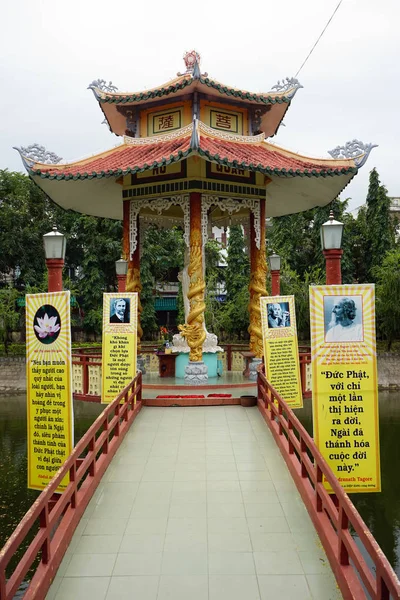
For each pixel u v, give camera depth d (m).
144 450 9.80
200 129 14.36
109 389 12.06
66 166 14.35
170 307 45.41
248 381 15.18
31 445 8.57
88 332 41.44
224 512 7.26
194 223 13.95
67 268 41.16
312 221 40.94
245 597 5.31
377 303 33.09
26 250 37.25
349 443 7.18
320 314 7.30
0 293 34.34
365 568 4.84
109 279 39.06
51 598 5.32
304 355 14.84
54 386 8.49
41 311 8.60
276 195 16.77
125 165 13.28
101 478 8.47
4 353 35.22
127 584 5.55
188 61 15.37
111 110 16.12
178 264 38.28
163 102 15.15
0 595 4.24
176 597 5.32
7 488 17.17
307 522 6.95
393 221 42.84
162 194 14.39
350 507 5.11
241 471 8.74
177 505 7.50
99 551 6.24
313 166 14.17
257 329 15.82
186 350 15.82
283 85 15.30
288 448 9.14
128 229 15.02
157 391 14.10
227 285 41.41
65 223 37.97
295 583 5.55
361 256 41.12
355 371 7.22
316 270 36.69
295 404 11.88
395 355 32.91
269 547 6.31
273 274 16.00
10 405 29.91
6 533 14.02
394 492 17.09
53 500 8.16
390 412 26.89
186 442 10.20
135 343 12.05
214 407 12.69
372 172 39.78
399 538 14.02
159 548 6.31
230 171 14.51
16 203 37.31
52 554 5.76
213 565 5.92
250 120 15.74
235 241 41.41
